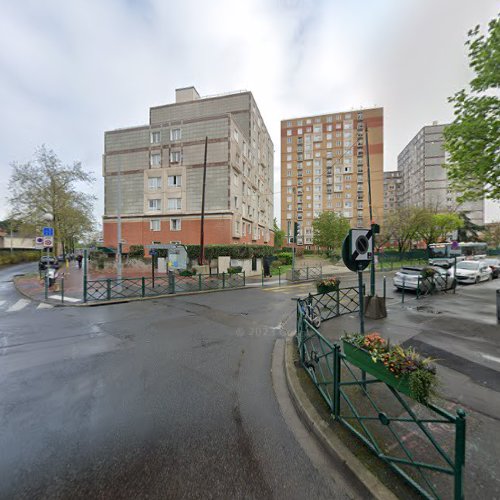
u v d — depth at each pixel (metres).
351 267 4.19
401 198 89.81
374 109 61.00
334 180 63.12
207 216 26.47
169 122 27.77
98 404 3.70
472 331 6.53
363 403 3.49
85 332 7.01
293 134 66.19
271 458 2.69
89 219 28.69
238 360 5.25
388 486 2.23
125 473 2.51
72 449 2.82
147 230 27.92
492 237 46.88
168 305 10.44
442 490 2.19
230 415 3.44
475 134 7.62
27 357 5.37
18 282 16.53
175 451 2.79
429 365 2.38
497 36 6.96
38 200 23.67
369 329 6.79
